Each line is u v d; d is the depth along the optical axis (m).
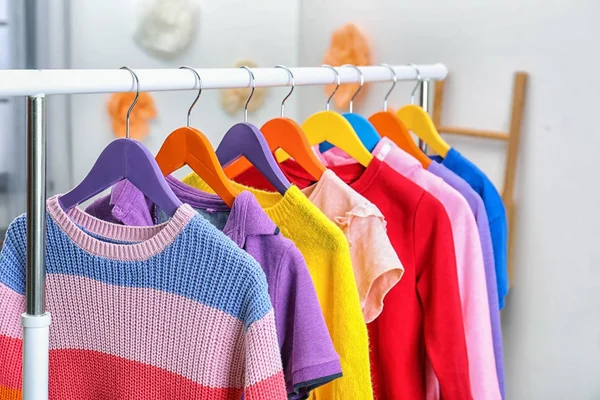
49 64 1.86
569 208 1.71
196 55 2.14
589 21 1.64
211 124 2.20
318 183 1.15
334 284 1.04
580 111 1.67
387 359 1.24
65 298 0.99
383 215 1.22
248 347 0.87
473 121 1.88
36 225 0.87
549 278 1.77
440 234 1.19
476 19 1.85
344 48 2.17
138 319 0.95
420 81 1.55
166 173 1.04
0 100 1.78
